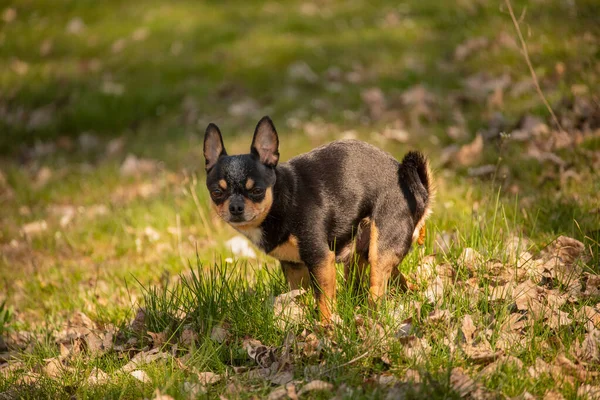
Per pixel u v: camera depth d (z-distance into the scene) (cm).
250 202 646
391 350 590
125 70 1667
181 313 721
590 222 824
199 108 1491
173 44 1747
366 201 685
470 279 689
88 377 636
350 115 1343
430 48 1550
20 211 1213
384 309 639
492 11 1605
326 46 1631
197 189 1101
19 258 1038
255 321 660
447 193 979
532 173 1001
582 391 527
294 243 664
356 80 1473
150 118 1512
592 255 729
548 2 1548
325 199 671
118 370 637
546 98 1192
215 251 933
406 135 1208
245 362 630
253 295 693
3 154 1471
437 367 564
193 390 570
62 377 639
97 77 1658
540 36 1425
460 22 1625
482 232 759
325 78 1515
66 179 1325
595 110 1095
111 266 969
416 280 705
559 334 599
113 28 1870
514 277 696
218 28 1786
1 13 2016
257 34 1730
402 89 1401
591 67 1251
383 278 677
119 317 803
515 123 1138
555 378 543
